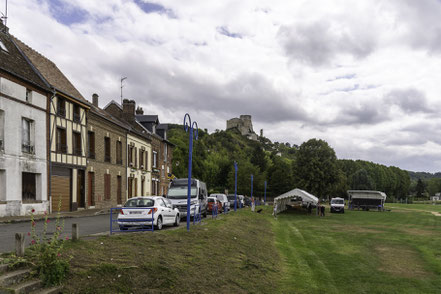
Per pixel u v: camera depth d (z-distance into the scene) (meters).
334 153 52.00
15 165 19.05
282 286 9.83
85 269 7.26
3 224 15.89
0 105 18.12
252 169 75.12
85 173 26.17
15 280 6.30
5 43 21.61
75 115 25.03
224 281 8.93
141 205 14.80
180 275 8.34
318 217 38.12
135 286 7.30
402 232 23.98
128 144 34.41
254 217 29.19
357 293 9.84
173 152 58.38
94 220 19.42
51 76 23.77
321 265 12.92
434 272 12.32
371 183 94.25
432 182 160.25
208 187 81.75
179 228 15.01
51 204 22.14
